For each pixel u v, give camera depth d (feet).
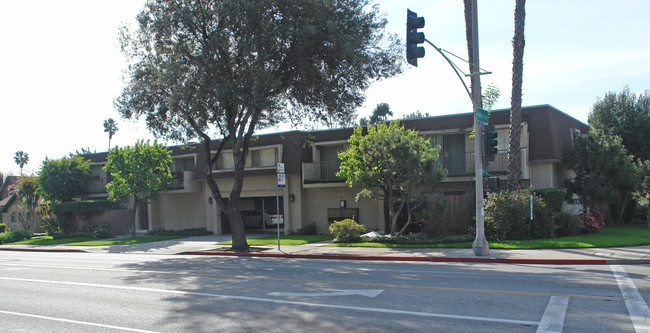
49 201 120.16
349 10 58.39
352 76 62.03
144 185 92.53
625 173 73.61
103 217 104.78
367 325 22.56
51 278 43.19
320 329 22.17
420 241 60.90
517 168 64.13
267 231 96.22
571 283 31.73
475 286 31.53
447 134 77.82
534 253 48.16
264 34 54.29
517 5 63.82
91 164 118.73
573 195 77.97
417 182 61.87
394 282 34.27
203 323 24.14
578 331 20.42
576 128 84.99
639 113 98.78
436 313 24.35
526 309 24.54
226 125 68.33
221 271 44.21
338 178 83.56
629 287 29.96
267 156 92.27
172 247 74.08
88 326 24.49
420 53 38.32
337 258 53.98
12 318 26.94
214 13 56.85
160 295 32.37
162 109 66.23
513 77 64.44
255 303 28.55
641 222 89.66
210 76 55.47
